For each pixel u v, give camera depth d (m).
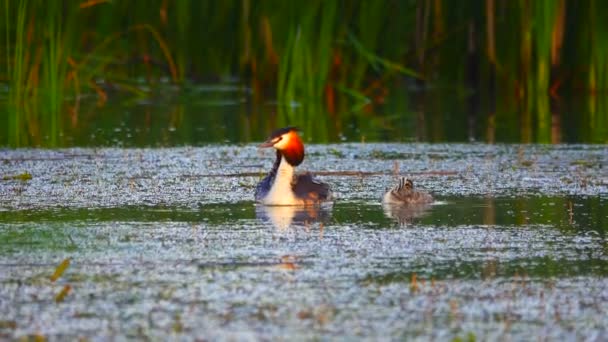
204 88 28.92
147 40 29.14
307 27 25.09
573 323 8.38
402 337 8.05
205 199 13.87
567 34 27.33
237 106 25.75
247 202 13.71
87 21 28.19
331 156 17.84
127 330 8.23
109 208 13.17
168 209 13.14
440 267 10.12
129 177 15.53
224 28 28.75
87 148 18.56
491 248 10.92
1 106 24.34
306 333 8.14
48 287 9.42
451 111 25.25
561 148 18.59
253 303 8.91
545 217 12.56
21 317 8.56
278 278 9.70
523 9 26.30
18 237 11.41
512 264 10.24
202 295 9.16
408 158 17.53
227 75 29.27
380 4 26.77
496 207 13.26
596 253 10.68
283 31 26.05
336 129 21.81
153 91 28.47
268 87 27.53
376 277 9.74
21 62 22.27
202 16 28.75
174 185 14.91
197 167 16.56
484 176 15.66
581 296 9.12
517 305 8.86
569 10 27.11
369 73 29.50
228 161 17.23
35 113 22.92
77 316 8.59
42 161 16.98
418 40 29.19
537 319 8.48
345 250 10.82
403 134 20.97
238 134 20.80
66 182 15.04
